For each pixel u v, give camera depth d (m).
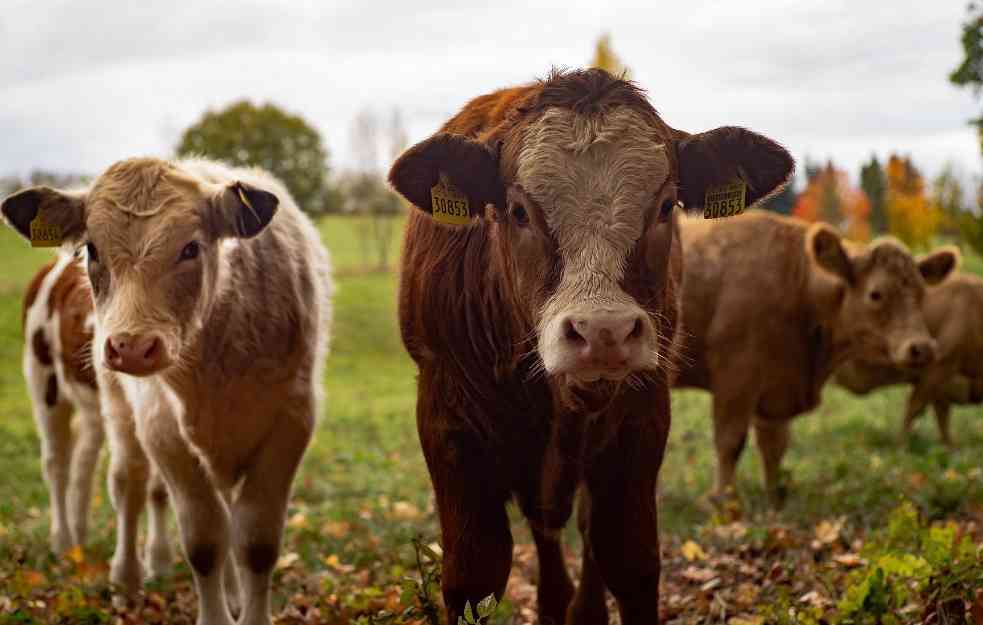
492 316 3.73
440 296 3.91
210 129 48.47
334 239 59.41
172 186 4.49
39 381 7.51
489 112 4.05
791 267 8.53
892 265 8.38
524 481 4.00
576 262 3.14
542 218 3.22
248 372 4.82
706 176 3.56
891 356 8.41
